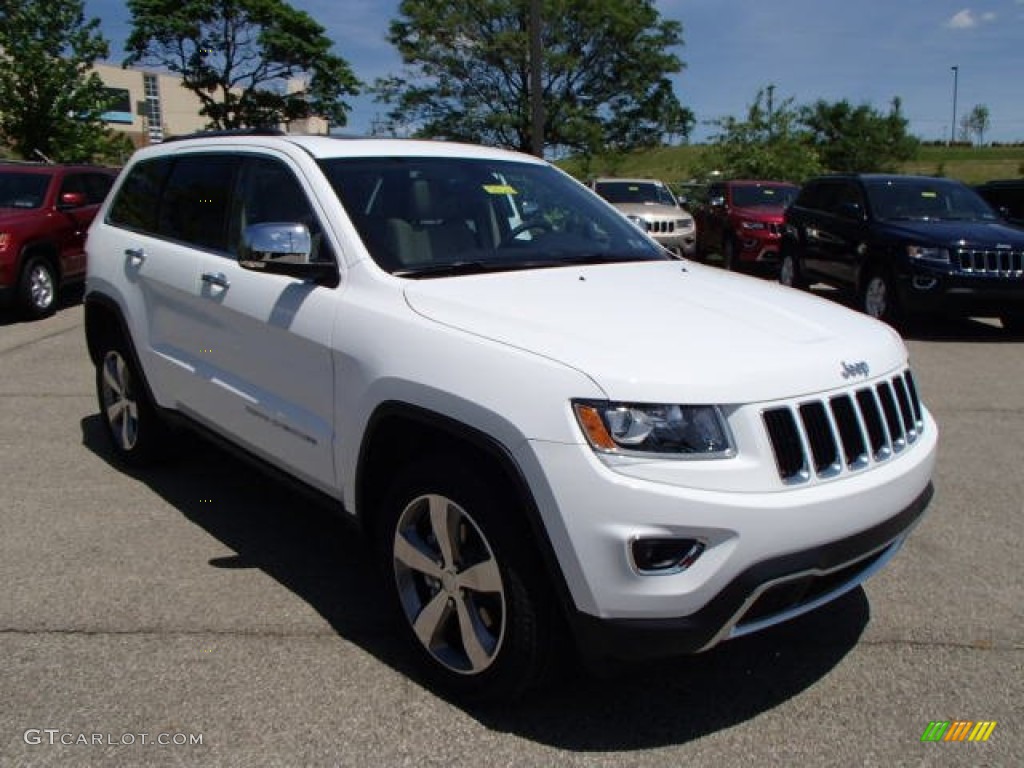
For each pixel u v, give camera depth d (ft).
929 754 8.99
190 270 13.79
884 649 10.94
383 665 10.48
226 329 12.92
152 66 125.70
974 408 22.49
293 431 11.64
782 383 8.68
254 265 11.39
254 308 12.15
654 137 99.25
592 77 94.43
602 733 9.27
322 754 8.88
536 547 8.71
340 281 11.15
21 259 32.91
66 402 22.08
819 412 8.88
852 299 41.98
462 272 11.30
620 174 113.09
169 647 10.79
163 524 14.52
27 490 15.97
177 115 199.31
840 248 36.94
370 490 10.71
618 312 9.92
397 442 10.47
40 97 68.18
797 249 41.50
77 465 17.35
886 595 12.34
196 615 11.58
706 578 8.14
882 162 117.39
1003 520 15.10
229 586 12.41
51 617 11.44
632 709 9.68
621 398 8.16
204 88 127.34
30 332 31.60
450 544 9.51
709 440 8.25
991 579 12.86
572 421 8.21
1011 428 20.67
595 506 8.09
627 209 56.03
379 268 10.96
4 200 35.04
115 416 17.08
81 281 37.22
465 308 9.88
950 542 14.16
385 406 9.86
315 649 10.81
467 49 90.79
